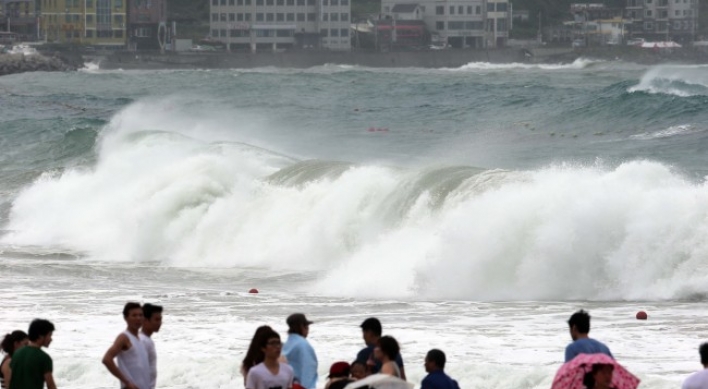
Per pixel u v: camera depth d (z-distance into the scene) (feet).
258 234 460.14
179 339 274.77
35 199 587.27
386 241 404.36
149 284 388.37
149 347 175.22
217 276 406.21
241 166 528.63
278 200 473.67
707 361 166.40
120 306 331.36
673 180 362.94
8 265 435.53
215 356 251.60
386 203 432.25
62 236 535.19
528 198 355.97
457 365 230.48
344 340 268.82
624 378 147.84
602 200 338.75
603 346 166.71
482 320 295.07
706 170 618.85
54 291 367.45
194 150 623.77
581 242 335.67
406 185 433.89
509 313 305.32
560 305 316.60
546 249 338.54
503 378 221.25
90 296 354.33
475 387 219.41
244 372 165.07
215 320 302.04
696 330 272.31
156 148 636.89
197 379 234.38
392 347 164.35
